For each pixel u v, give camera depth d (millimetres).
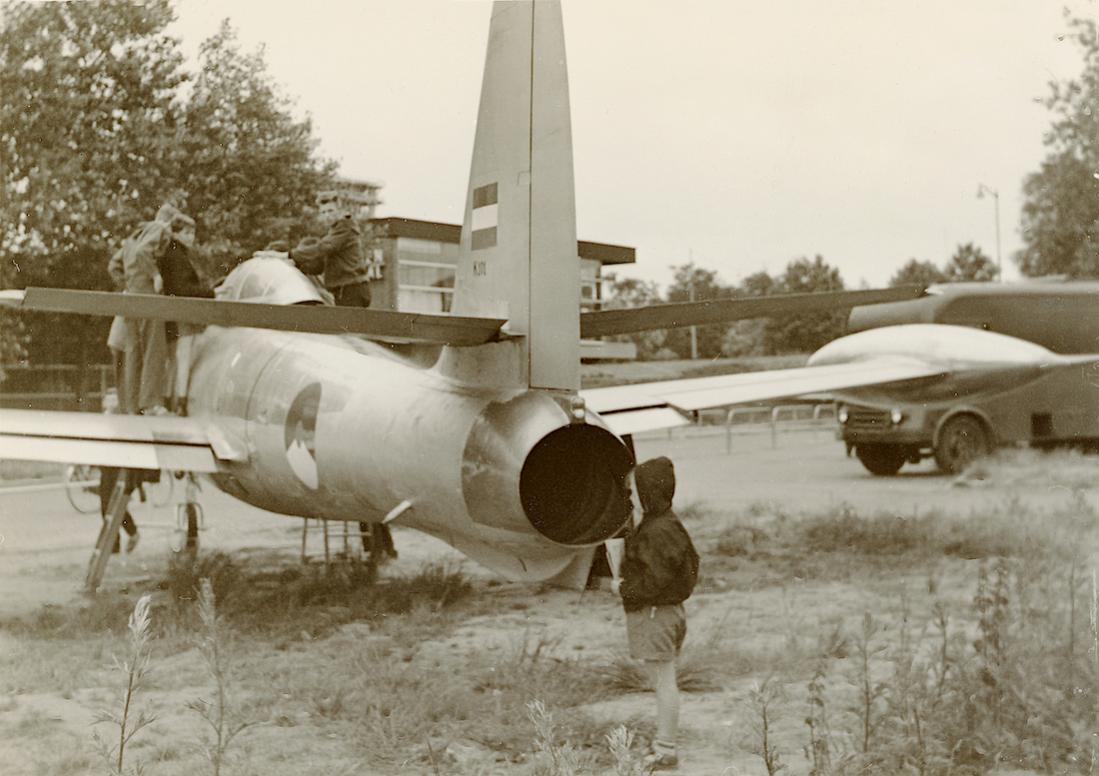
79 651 7234
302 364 8703
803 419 38594
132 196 24453
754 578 9828
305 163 25703
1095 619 5684
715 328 63688
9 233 23438
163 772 4855
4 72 23062
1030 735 4910
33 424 9508
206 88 24703
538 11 6434
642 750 4957
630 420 9844
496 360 6617
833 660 6699
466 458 6406
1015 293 21469
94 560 9656
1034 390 19422
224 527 14469
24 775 4840
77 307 4945
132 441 9344
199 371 10234
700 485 18562
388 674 6180
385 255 12945
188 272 10875
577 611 8625
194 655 7102
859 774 4570
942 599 8586
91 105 23953
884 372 11773
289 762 4984
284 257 10797
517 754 5090
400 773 4867
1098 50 20438
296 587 9070
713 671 6480
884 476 20156
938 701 5062
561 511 6230
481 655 6949
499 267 6566
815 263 66500
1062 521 11227
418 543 12625
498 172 6629
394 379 7504
